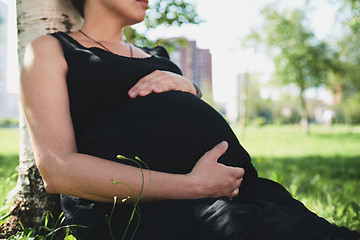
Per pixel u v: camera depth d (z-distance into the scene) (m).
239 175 1.24
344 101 30.09
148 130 1.22
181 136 1.24
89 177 1.07
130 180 1.08
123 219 1.09
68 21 1.91
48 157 1.09
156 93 1.31
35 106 1.15
